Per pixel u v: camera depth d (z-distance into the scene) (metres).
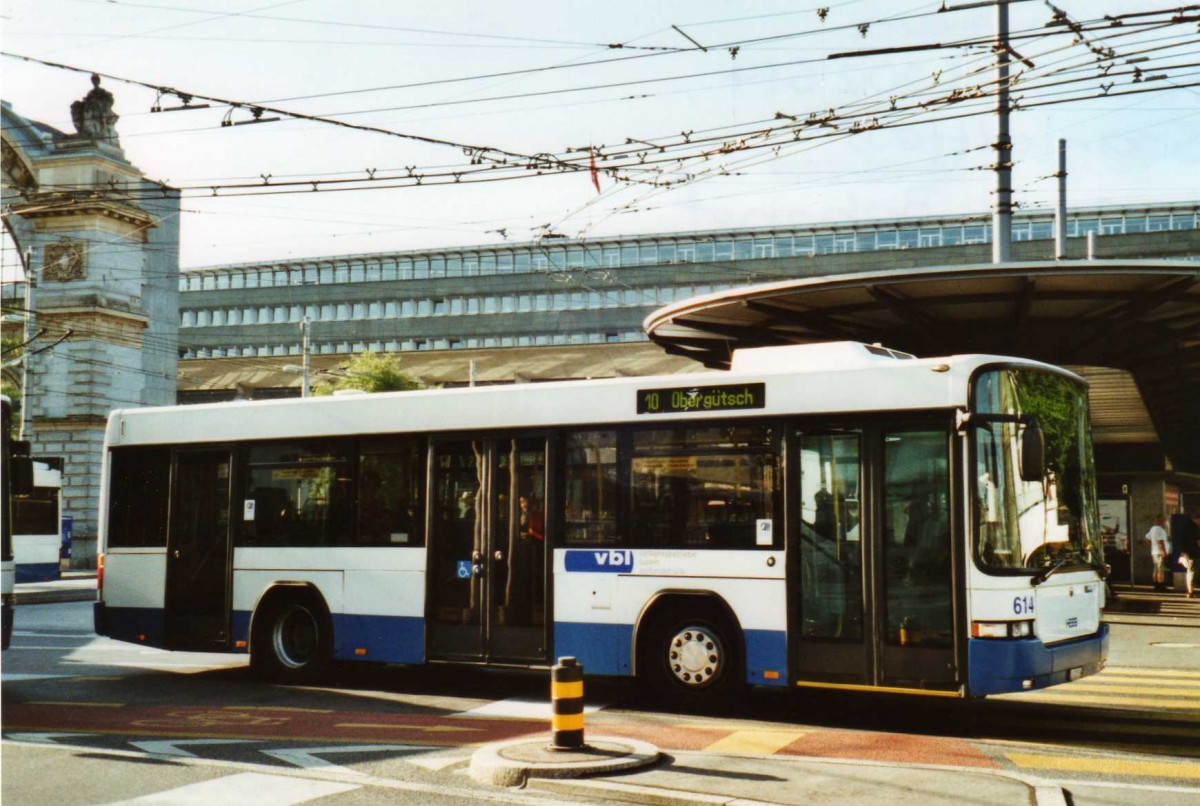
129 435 14.32
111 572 14.13
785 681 10.05
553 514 11.38
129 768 8.05
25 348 46.50
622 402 11.22
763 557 10.27
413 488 12.30
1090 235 30.88
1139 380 25.44
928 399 9.72
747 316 21.88
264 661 13.06
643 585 10.83
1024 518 9.59
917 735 9.34
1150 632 19.11
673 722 10.02
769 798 6.84
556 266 87.88
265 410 13.40
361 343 93.50
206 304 99.19
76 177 46.47
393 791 7.31
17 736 9.41
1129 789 7.36
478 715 10.60
